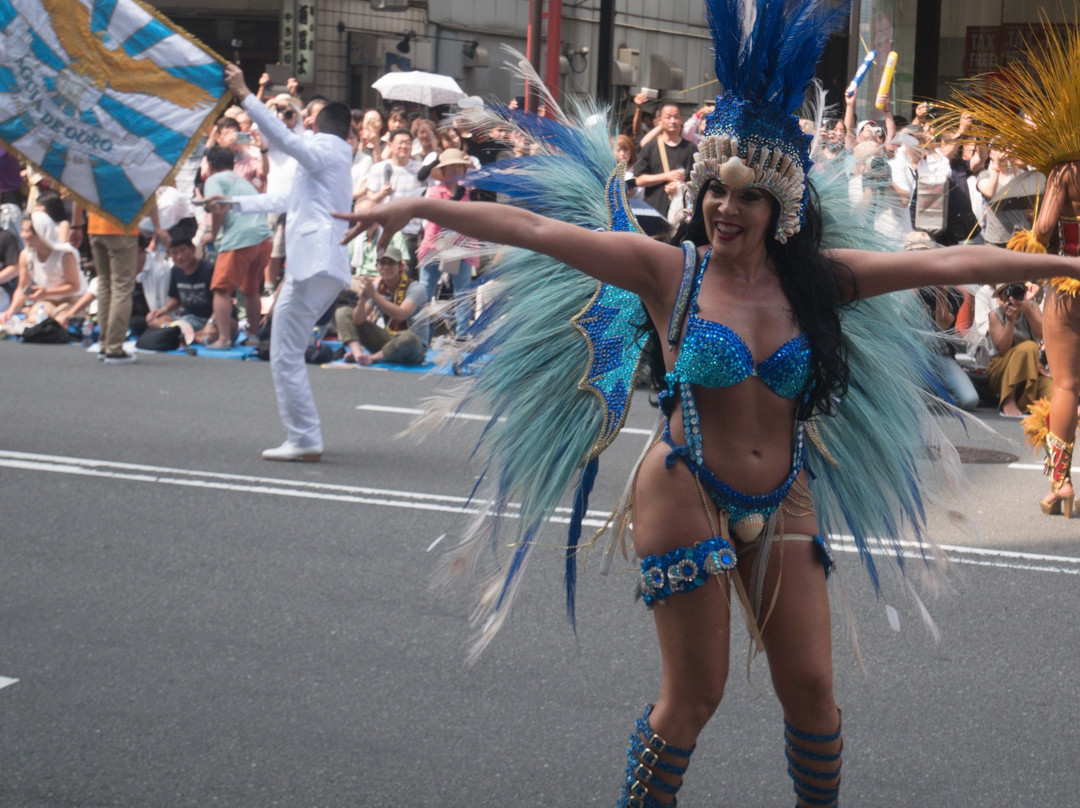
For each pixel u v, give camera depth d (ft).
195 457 26.13
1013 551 20.77
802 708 10.26
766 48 9.64
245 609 17.21
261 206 25.03
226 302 41.47
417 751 13.17
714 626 9.98
